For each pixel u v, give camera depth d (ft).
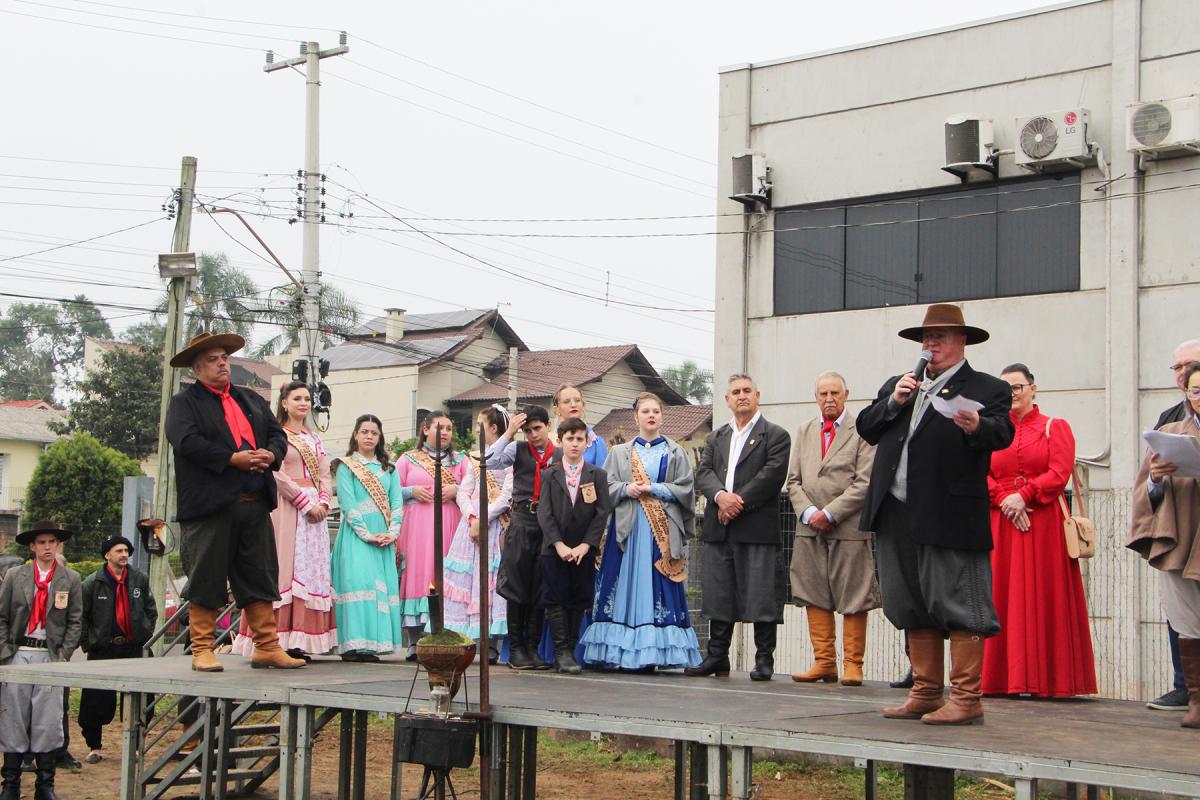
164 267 51.70
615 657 26.89
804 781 31.35
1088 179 44.83
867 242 49.73
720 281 52.70
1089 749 15.84
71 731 41.91
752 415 27.02
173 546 46.47
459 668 19.49
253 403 25.09
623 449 28.37
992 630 17.87
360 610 28.04
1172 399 42.57
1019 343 45.93
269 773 30.86
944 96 48.01
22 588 31.07
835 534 25.46
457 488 30.22
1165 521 20.16
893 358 48.67
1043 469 23.65
